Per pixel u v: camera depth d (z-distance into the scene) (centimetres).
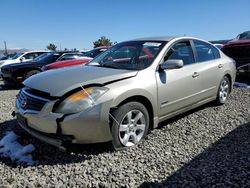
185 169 373
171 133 501
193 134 496
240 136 482
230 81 687
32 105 418
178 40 551
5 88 1222
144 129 456
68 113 388
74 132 389
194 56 575
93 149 433
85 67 501
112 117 411
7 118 609
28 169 382
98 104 395
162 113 488
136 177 356
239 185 331
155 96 465
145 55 506
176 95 507
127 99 430
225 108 647
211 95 617
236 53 952
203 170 368
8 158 417
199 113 612
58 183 345
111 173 365
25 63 1217
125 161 397
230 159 396
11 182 349
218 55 656
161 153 421
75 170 375
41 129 405
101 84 412
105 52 577
